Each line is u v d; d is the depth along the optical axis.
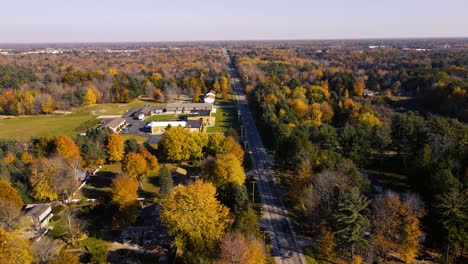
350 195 58.06
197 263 51.44
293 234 68.50
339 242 57.97
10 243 53.41
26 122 160.75
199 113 159.00
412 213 61.06
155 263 60.59
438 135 89.00
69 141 97.25
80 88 196.25
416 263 58.50
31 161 92.56
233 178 79.31
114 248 64.81
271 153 114.00
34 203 80.56
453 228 55.88
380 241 57.94
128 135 135.50
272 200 82.00
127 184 73.38
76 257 55.25
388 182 87.06
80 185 88.94
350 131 96.81
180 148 101.44
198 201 60.84
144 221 72.12
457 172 70.44
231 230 58.06
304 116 142.38
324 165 77.06
